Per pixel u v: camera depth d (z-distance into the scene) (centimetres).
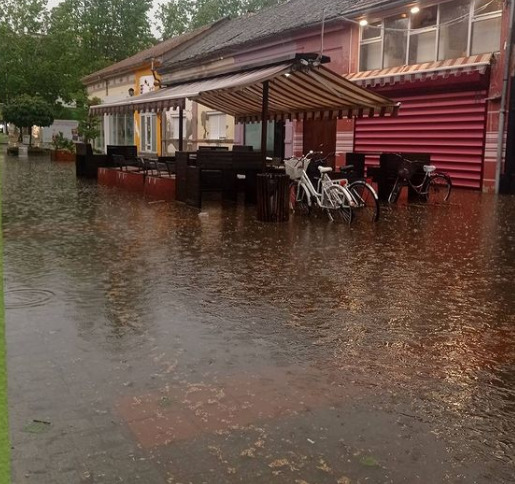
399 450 272
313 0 2309
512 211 1104
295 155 2067
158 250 705
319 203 992
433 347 405
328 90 1051
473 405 319
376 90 1738
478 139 1495
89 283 548
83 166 1820
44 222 905
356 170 1362
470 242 788
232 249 718
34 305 476
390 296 527
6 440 107
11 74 3747
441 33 1578
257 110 1456
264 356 381
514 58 1391
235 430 286
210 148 1441
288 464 258
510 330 443
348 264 648
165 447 269
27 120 3462
